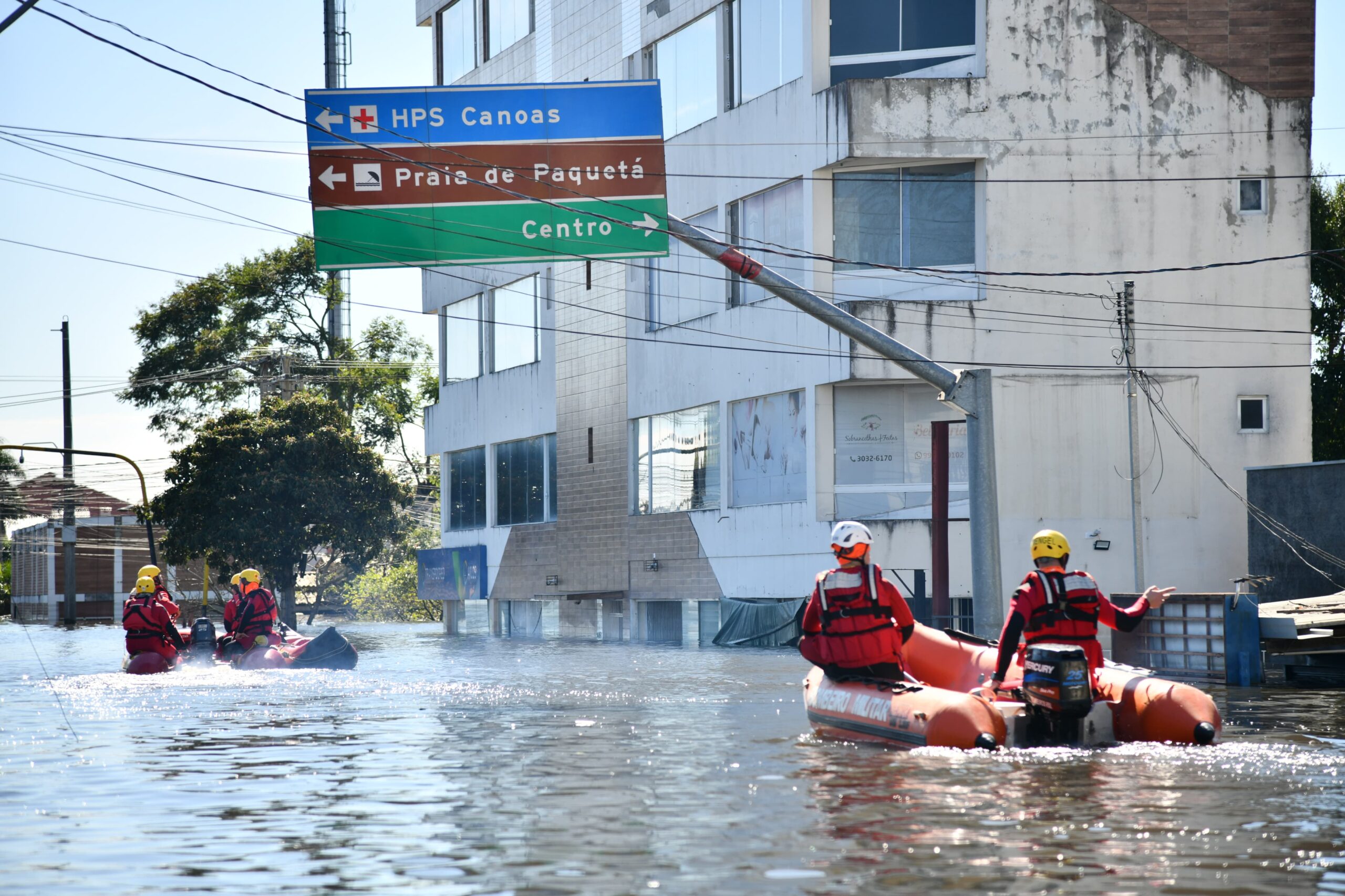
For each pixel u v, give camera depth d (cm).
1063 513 3347
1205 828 884
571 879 761
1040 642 1340
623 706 1819
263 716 1705
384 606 7412
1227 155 3444
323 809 996
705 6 3834
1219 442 3406
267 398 6169
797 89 3509
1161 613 2305
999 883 738
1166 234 3419
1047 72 3394
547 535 4644
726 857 812
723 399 3769
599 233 2591
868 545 1416
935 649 1530
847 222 3469
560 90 2586
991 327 3353
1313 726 1516
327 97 2553
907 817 930
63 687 2194
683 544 3953
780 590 3550
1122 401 3369
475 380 5122
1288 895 712
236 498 5703
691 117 3944
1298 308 3450
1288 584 3052
